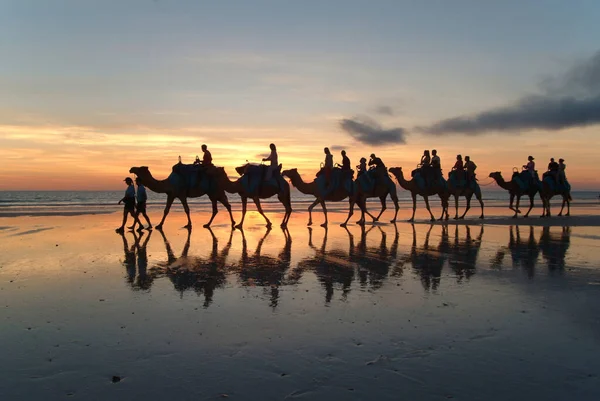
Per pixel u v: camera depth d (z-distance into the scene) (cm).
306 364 429
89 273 827
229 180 1702
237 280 782
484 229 1708
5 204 4009
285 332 518
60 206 3609
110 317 568
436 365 429
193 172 1677
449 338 501
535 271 873
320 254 1071
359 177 1909
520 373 412
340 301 652
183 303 635
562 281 787
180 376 402
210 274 828
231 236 1432
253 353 455
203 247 1172
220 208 3491
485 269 893
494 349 470
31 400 358
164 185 1602
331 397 364
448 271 872
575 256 1049
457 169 2205
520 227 1794
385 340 494
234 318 569
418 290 720
